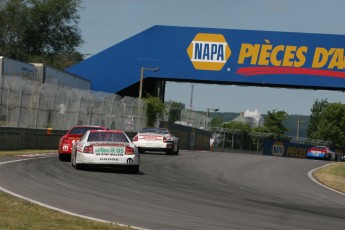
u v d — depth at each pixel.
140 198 19.66
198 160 44.59
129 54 77.56
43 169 27.66
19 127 41.56
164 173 31.45
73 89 51.06
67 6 122.75
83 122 52.84
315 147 87.81
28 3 121.44
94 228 13.16
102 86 78.50
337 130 188.62
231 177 32.34
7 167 27.28
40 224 13.19
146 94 79.06
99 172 28.38
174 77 76.50
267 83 75.00
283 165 45.59
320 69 74.19
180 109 80.31
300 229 15.30
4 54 117.56
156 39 76.88
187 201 19.78
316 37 74.19
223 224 15.20
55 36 123.75
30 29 120.75
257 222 16.03
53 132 46.81
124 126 61.84
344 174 38.22
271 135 105.62
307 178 34.72
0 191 18.83
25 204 16.14
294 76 74.50
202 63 75.94
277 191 26.52
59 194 19.17
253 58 75.12
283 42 74.69
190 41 76.12
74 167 30.12
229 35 75.50
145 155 46.88
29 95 44.34
